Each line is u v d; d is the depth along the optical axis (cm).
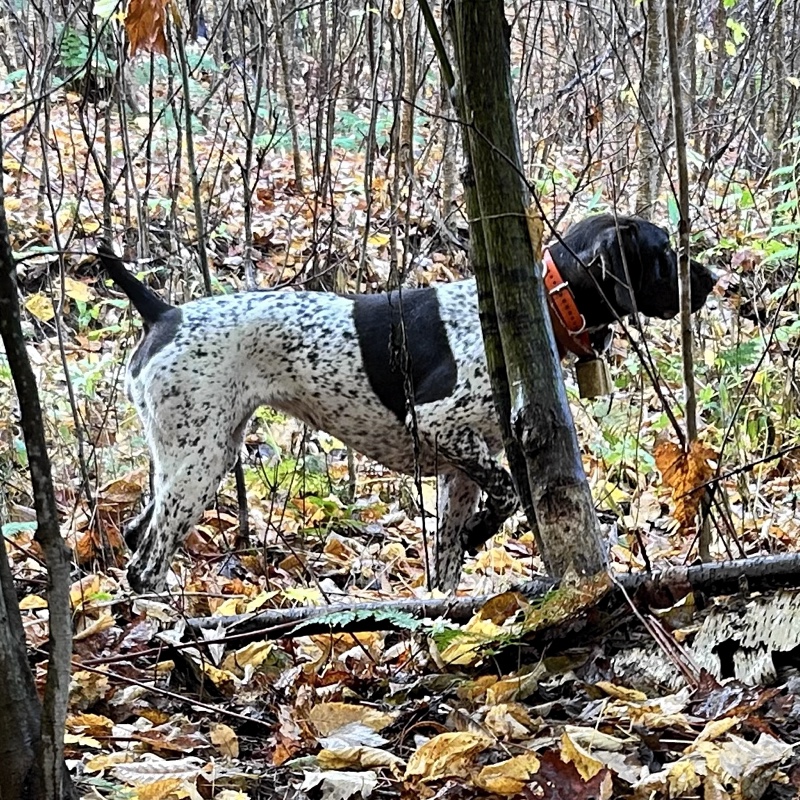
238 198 457
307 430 333
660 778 161
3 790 125
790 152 445
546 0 409
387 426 272
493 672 195
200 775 174
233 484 326
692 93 459
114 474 316
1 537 127
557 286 253
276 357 272
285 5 454
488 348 199
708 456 218
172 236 372
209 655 207
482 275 197
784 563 188
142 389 270
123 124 361
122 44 362
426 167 489
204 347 268
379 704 197
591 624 193
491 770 167
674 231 380
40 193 390
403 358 252
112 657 202
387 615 196
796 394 314
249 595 261
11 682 126
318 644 221
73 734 186
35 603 234
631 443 316
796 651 179
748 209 416
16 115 496
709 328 362
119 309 388
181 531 269
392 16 354
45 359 347
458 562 275
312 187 478
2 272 119
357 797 169
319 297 275
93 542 282
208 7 571
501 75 185
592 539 193
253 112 339
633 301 224
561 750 167
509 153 187
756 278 368
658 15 438
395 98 242
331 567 291
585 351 256
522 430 191
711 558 226
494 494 268
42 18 355
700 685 180
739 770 159
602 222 259
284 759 181
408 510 326
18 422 310
